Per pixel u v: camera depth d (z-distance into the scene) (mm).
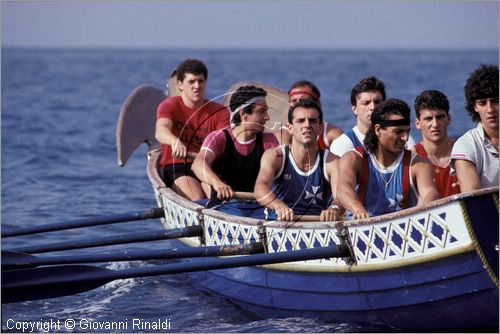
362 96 23094
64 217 32375
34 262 21266
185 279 25906
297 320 21328
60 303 23641
